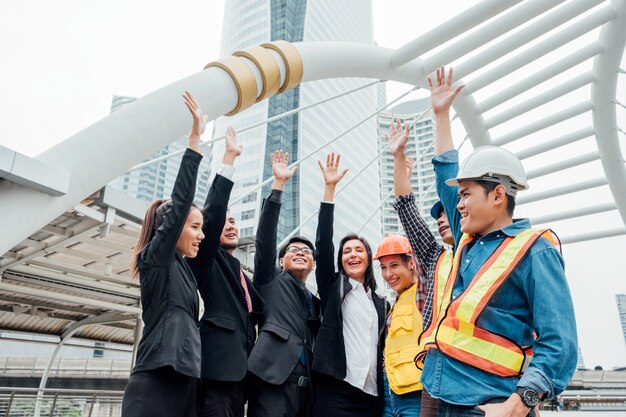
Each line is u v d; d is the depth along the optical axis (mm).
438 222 3080
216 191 2990
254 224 55656
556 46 9133
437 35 8438
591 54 9609
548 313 1611
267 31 68562
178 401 2291
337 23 78750
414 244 3096
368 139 74938
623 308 140000
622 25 9008
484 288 1803
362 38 87812
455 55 8992
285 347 3064
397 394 2895
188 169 2439
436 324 2043
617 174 12562
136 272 2617
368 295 3506
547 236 1823
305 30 69062
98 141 5184
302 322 3271
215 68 6691
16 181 4273
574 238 14914
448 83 2781
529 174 13297
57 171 4559
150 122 5641
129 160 5457
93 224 7031
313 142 60688
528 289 1744
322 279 3473
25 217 4355
